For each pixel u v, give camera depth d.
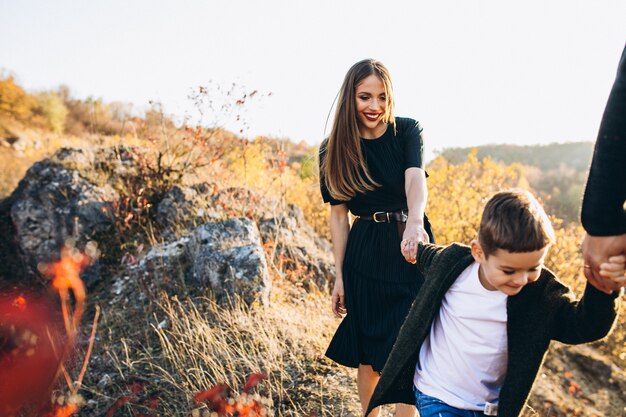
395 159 2.75
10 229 5.86
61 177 5.91
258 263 4.40
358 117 2.74
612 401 5.03
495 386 1.97
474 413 1.92
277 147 6.39
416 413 2.65
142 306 4.54
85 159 6.28
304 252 5.44
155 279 4.69
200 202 5.73
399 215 2.77
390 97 2.70
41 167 6.03
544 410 4.52
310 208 7.47
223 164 6.58
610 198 1.44
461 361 1.96
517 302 1.84
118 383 3.49
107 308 4.61
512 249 1.66
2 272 5.48
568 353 5.53
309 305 4.57
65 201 5.73
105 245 5.53
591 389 5.17
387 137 2.76
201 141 6.23
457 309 1.98
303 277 5.05
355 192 2.80
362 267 2.78
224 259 4.46
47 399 2.01
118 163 6.30
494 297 1.90
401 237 2.74
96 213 5.71
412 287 2.67
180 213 5.67
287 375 3.43
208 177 6.45
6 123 19.58
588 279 1.58
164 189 6.14
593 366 5.40
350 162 2.75
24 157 14.00
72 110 24.72
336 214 2.96
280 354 3.59
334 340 2.87
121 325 4.29
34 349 2.14
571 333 1.74
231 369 3.41
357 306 2.78
